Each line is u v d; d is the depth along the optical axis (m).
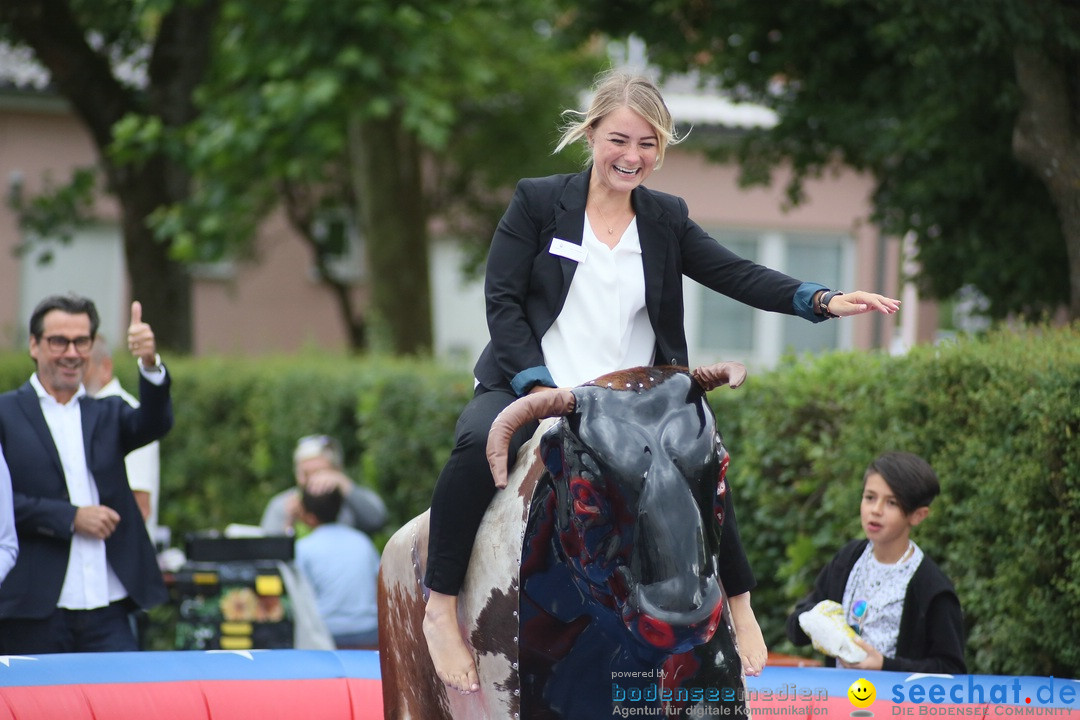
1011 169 17.09
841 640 9.91
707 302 43.66
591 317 7.48
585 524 6.40
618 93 7.44
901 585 10.20
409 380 19.75
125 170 30.38
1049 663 10.98
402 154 33.09
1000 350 11.54
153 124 27.80
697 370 6.95
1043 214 16.88
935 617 10.05
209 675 10.43
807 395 13.66
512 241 7.64
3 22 29.33
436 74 29.39
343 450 21.20
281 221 46.94
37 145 44.25
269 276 47.00
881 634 10.19
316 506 16.20
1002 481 11.11
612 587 6.32
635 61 23.67
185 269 30.98
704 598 6.01
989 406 11.27
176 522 23.78
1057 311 17.28
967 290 18.80
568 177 7.76
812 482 13.52
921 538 12.03
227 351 46.69
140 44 32.59
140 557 11.87
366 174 31.97
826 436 13.33
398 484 19.83
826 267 42.78
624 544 6.24
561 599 6.93
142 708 9.83
